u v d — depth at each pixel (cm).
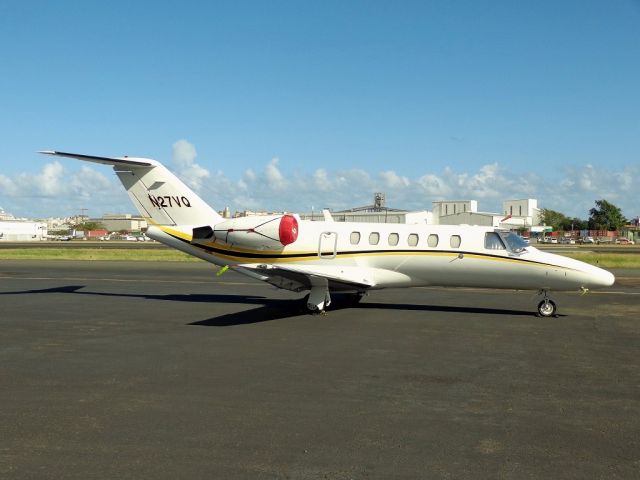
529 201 13988
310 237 1719
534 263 1585
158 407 743
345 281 1548
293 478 532
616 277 3000
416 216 8362
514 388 842
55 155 1623
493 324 1437
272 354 1070
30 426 670
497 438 638
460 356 1060
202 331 1323
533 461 575
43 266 3628
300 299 1942
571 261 1590
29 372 930
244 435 642
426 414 719
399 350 1112
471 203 10925
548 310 1586
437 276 1669
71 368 958
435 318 1530
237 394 804
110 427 667
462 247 1630
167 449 600
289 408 741
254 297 2000
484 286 1667
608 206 14988
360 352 1091
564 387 850
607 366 988
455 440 630
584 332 1330
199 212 1822
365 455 586
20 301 1873
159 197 1842
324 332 1310
